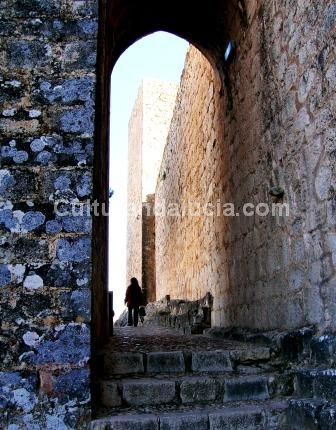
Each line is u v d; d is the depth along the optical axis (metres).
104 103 5.00
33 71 3.50
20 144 3.38
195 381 3.43
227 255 6.44
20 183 3.31
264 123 4.88
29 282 3.17
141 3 6.55
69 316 3.13
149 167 18.53
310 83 3.75
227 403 3.39
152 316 12.01
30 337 3.08
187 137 10.20
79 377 3.04
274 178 4.56
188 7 6.64
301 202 3.91
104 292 5.12
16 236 3.23
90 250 3.25
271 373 3.68
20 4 3.61
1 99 3.43
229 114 6.42
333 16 3.35
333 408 2.68
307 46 3.81
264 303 4.83
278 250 4.43
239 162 5.87
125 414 3.15
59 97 3.47
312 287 3.66
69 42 3.57
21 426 2.94
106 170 5.57
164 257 13.77
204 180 8.27
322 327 3.47
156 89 19.52
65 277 3.19
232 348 4.18
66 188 3.33
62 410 2.98
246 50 5.54
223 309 6.61
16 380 3.00
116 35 6.56
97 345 4.00
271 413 3.16
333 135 3.35
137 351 3.97
